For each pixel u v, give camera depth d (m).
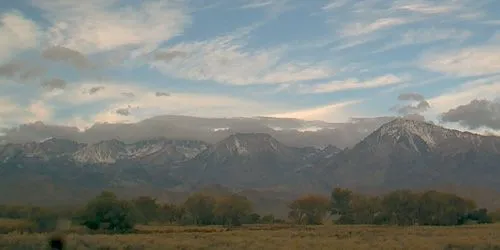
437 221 121.12
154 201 121.38
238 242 51.09
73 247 41.75
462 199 121.75
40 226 66.69
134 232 78.88
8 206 82.25
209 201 126.50
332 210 138.25
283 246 46.81
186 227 107.44
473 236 60.78
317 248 44.84
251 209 128.50
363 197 137.75
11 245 41.03
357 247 45.88
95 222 78.06
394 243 50.44
